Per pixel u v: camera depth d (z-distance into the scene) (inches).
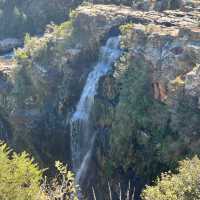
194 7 1659.7
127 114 1330.0
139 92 1326.3
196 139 1146.0
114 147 1376.7
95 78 1610.5
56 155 1744.6
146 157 1283.2
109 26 1696.6
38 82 1782.7
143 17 1633.9
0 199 669.3
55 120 1737.2
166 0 1791.3
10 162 716.0
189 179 784.9
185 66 1228.5
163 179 890.1
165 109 1246.3
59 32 1836.9
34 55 1843.0
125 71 1401.3
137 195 1323.8
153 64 1316.4
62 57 1754.4
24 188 693.3
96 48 1717.5
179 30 1295.5
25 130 1800.0
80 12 1777.8
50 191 701.9
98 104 1529.3
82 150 1612.9
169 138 1206.9
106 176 1435.8
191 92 1157.7
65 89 1723.7
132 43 1430.9
